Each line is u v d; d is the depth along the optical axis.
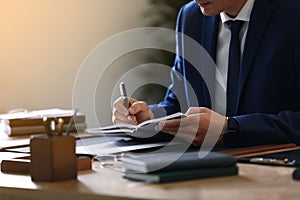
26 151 1.96
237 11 2.23
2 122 2.61
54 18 3.96
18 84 3.91
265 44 2.21
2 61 3.87
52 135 1.44
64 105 4.03
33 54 3.93
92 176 1.47
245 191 1.25
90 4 4.02
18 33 3.89
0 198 1.41
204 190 1.26
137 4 4.11
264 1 2.22
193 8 2.47
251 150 1.81
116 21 4.09
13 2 3.86
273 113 2.22
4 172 1.60
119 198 1.24
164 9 4.09
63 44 3.99
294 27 2.18
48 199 1.34
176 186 1.31
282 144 1.95
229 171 1.42
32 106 3.95
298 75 2.17
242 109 2.27
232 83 2.27
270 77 2.20
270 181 1.35
